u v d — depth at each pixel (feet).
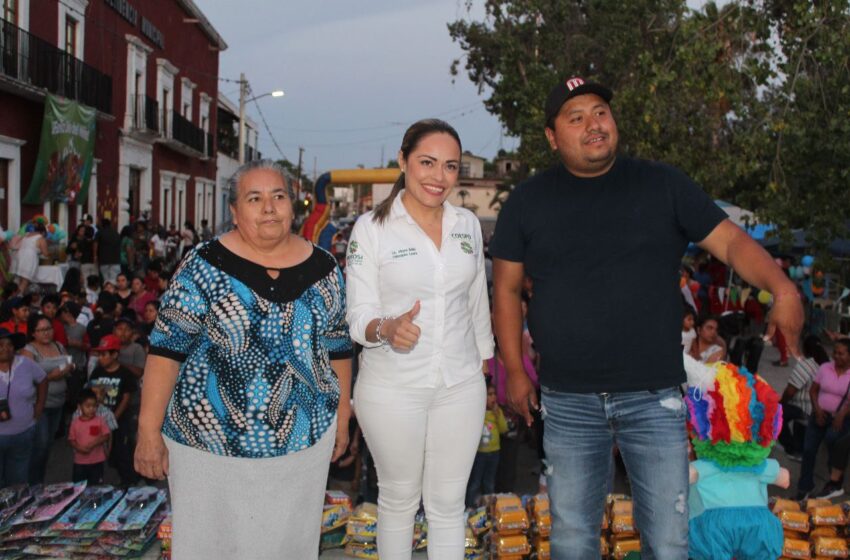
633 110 41.93
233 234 10.53
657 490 10.08
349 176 41.45
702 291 57.57
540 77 71.77
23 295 34.35
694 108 39.34
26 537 15.46
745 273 9.61
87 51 71.51
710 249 10.21
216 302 9.98
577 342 10.30
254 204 10.02
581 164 10.30
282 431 10.09
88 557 15.43
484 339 12.01
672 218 10.28
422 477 11.65
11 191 57.16
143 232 68.28
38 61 58.85
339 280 10.86
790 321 8.66
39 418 24.22
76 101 62.80
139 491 17.16
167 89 100.22
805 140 28.55
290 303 10.25
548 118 10.65
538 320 10.67
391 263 11.01
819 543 15.46
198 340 10.16
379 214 11.28
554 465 10.69
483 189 150.92
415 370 10.99
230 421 9.95
